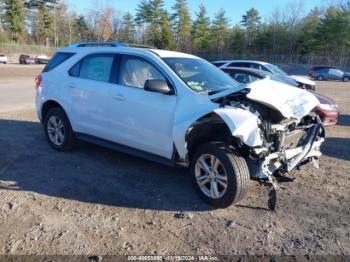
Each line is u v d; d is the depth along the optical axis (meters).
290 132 4.37
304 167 5.84
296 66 55.62
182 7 84.56
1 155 5.95
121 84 5.22
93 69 5.71
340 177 5.43
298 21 73.31
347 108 14.29
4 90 17.41
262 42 75.44
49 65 6.53
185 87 4.55
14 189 4.59
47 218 3.88
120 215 4.01
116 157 6.01
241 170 3.98
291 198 4.58
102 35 89.50
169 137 4.59
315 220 4.02
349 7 64.06
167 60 4.95
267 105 4.07
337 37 63.09
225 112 3.95
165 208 4.21
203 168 4.29
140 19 91.88
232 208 4.25
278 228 3.82
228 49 78.88
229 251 3.38
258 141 3.85
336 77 36.38
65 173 5.21
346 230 3.82
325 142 7.70
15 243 3.39
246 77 10.54
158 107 4.66
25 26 82.88
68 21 91.31
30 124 8.53
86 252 3.29
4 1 78.38
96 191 4.62
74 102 5.84
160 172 5.35
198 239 3.57
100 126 5.50
